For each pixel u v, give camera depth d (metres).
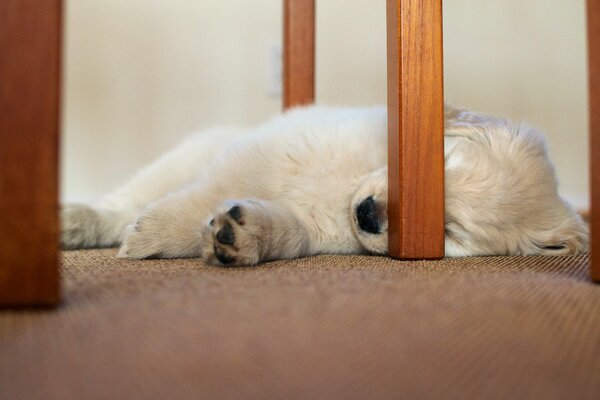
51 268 0.50
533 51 1.41
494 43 1.41
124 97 1.39
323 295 0.55
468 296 0.55
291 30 1.05
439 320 0.49
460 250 0.79
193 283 0.58
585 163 1.46
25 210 0.50
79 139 1.38
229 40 1.41
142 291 0.55
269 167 0.79
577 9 1.41
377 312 0.51
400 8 0.71
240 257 0.67
